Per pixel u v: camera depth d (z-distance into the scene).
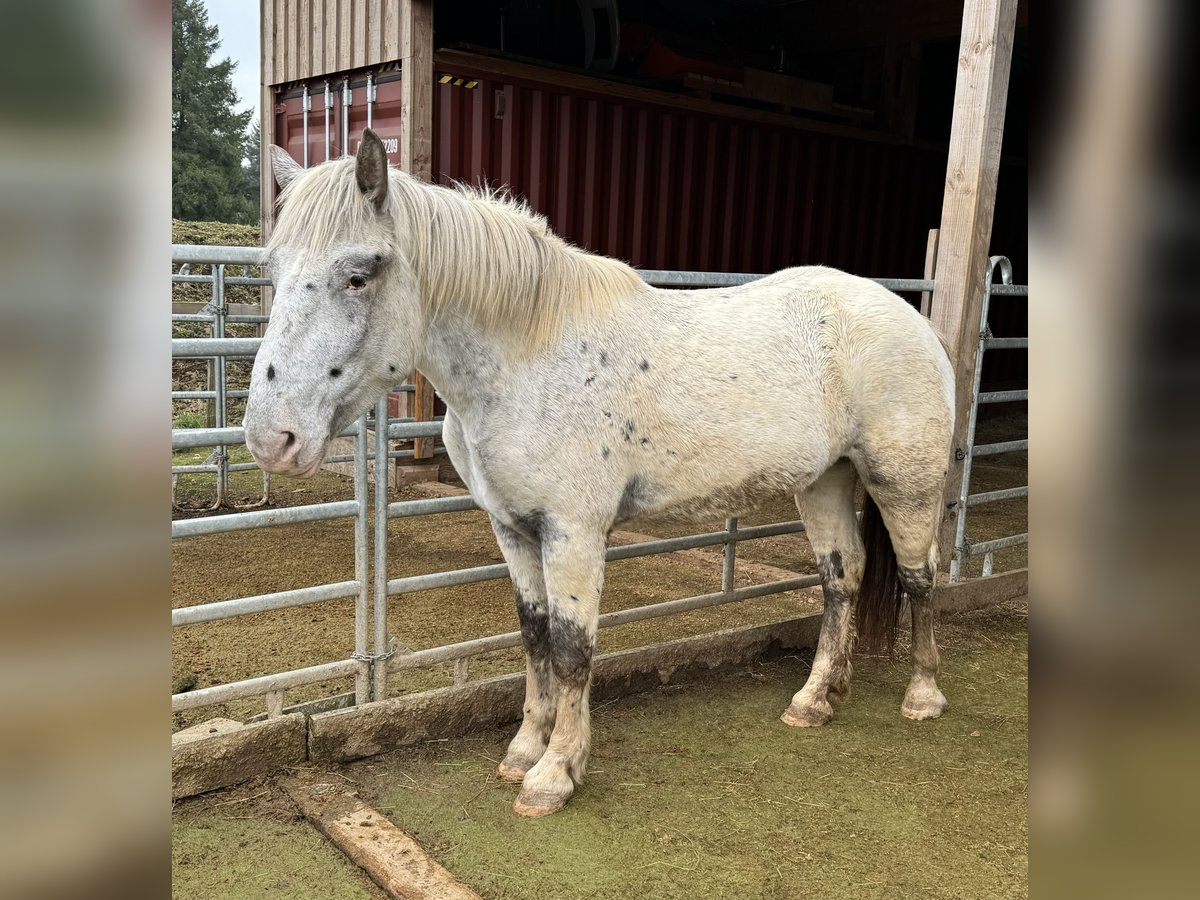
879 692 3.09
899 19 7.53
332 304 1.85
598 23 6.48
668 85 6.83
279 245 1.87
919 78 7.98
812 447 2.50
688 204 6.81
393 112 5.60
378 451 2.48
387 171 1.86
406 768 2.46
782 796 2.37
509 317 2.12
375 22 5.50
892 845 2.15
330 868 2.01
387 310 1.93
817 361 2.52
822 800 2.35
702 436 2.33
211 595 3.81
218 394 5.21
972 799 2.37
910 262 8.65
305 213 1.85
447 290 2.06
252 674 3.03
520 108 5.90
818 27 8.01
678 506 2.41
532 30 6.53
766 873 2.02
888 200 8.28
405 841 2.06
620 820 2.23
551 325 2.19
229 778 2.29
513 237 2.13
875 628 3.01
